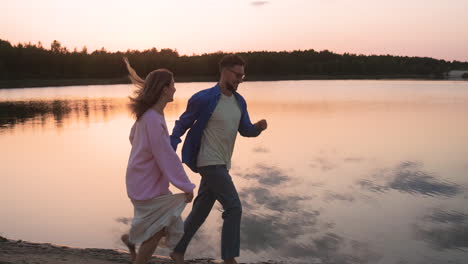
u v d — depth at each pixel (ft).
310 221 25.50
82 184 36.70
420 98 176.76
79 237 22.52
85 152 57.57
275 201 30.22
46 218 26.14
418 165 44.80
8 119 110.93
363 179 37.83
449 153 52.21
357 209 28.32
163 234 9.37
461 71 578.25
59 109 142.10
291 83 429.38
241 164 45.65
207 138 10.94
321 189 34.01
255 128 11.87
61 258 12.78
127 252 15.16
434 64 579.89
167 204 9.16
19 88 362.94
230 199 10.91
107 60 455.22
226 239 10.91
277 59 538.47
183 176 9.05
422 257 19.72
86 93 269.03
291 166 44.45
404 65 565.53
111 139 72.28
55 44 454.40
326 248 21.03
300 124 89.92
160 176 9.21
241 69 10.90
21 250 14.42
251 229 24.00
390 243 21.81
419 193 32.99
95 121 105.19
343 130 78.79
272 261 18.11
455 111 115.34
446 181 36.83
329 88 298.56
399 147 58.18
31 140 71.00
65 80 434.30
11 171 43.45
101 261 12.77
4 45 414.62
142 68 468.34
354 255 20.04
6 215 26.68
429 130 76.28
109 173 42.16
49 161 49.90
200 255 19.58
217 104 10.88
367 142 63.52
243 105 11.51
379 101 159.84
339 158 49.88
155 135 8.89
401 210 28.14
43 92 286.25
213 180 10.95
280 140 66.64
